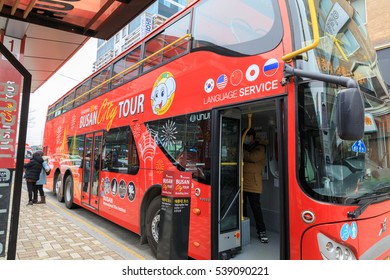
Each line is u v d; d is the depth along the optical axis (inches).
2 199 129.3
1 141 126.6
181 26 192.2
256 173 183.6
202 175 157.5
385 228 127.0
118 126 253.9
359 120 96.5
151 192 202.2
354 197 115.0
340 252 106.5
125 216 230.1
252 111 168.9
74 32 173.8
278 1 131.6
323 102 112.1
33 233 236.8
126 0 141.9
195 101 167.8
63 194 388.8
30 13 156.2
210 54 161.8
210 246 148.4
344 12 147.6
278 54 125.9
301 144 112.9
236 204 161.9
